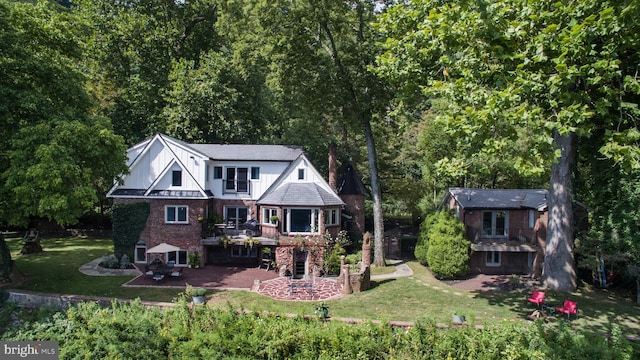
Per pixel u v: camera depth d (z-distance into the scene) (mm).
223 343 15359
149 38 38781
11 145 20266
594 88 17641
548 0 15953
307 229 29141
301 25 29000
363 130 34469
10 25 20812
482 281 25234
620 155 14867
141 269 27703
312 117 39844
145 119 40406
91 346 16406
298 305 20578
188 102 37000
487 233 28391
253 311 16750
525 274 27531
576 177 23406
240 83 40281
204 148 33000
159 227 29000
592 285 23562
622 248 20047
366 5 29328
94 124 22375
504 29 16453
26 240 31016
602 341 14023
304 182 30844
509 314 19031
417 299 21641
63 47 23859
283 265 27844
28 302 20422
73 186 20625
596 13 15219
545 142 15242
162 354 15789
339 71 30016
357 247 34094
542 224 26125
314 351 15016
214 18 46031
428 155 38781
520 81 15281
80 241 37625
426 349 14750
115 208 29109
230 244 29078
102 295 21672
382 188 46531
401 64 21062
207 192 30469
